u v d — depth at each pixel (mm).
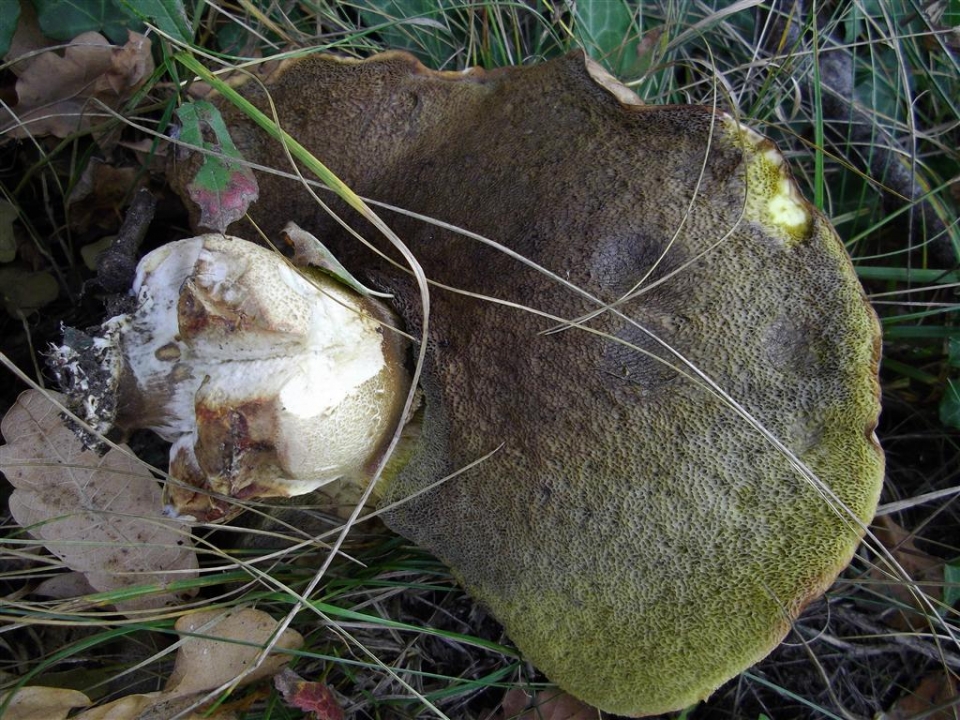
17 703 240
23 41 300
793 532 197
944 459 325
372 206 249
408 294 234
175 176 268
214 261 197
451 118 240
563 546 219
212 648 252
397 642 296
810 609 301
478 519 233
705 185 198
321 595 285
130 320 208
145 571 248
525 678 284
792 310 194
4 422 263
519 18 353
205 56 317
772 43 350
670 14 332
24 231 318
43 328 313
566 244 209
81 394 207
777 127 323
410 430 239
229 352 198
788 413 195
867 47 347
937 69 338
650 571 210
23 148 315
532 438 213
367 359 216
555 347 208
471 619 300
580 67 214
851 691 296
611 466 206
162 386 206
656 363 201
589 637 225
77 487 267
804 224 194
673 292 200
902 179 333
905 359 332
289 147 231
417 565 293
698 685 214
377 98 246
